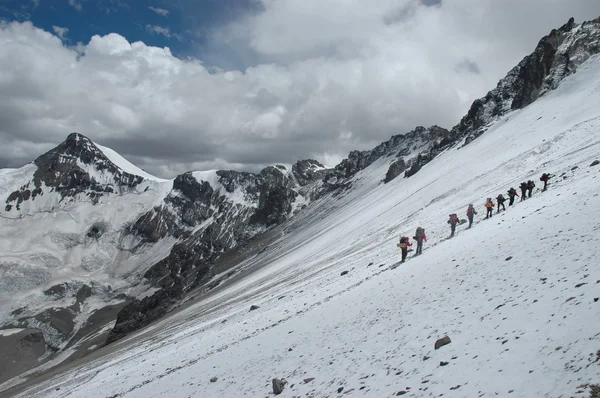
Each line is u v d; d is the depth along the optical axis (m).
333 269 53.59
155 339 70.31
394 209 92.44
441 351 13.30
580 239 16.45
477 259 21.25
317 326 24.56
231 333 37.69
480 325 13.69
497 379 10.19
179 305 165.00
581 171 33.88
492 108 135.38
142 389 29.81
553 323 11.35
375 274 33.06
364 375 14.55
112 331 184.25
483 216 37.81
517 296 14.43
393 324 18.25
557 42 112.12
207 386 22.44
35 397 57.78
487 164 77.25
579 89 87.25
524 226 22.97
